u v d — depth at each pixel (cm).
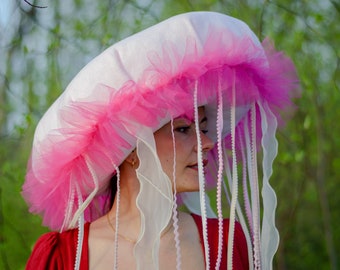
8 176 450
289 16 492
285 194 600
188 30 225
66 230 241
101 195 251
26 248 454
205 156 239
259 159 436
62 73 455
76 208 245
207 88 222
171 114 219
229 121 248
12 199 482
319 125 524
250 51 228
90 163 229
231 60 226
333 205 656
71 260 230
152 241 221
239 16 481
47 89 454
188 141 233
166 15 489
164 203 221
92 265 230
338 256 664
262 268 231
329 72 534
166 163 231
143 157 221
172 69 220
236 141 257
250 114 249
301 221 677
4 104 453
